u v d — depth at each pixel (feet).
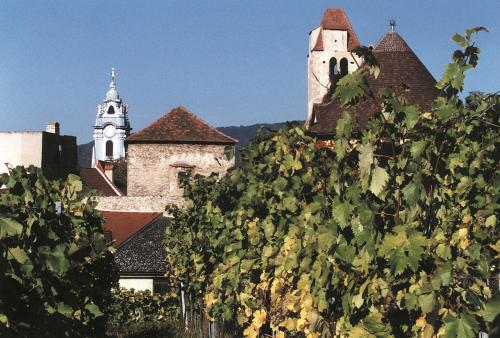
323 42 186.91
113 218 125.18
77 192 38.32
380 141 17.84
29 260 22.48
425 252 16.60
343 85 18.28
